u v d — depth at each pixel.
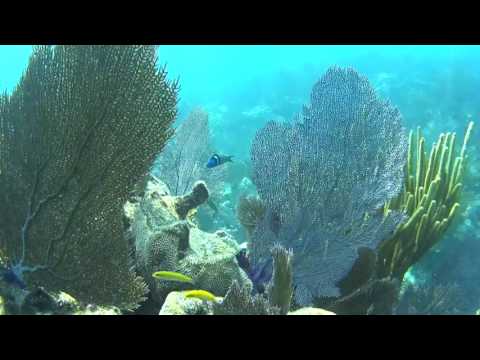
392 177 1.31
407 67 9.51
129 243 1.17
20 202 0.92
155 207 1.16
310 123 1.38
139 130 0.94
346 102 1.37
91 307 0.94
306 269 1.28
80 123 0.89
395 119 1.35
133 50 0.91
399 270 1.41
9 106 0.94
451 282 1.90
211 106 9.51
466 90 5.82
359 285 1.30
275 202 1.33
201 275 1.05
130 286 0.95
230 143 5.96
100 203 0.93
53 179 0.91
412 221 1.37
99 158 0.91
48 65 0.92
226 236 1.30
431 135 4.85
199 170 2.54
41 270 0.94
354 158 1.32
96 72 0.90
